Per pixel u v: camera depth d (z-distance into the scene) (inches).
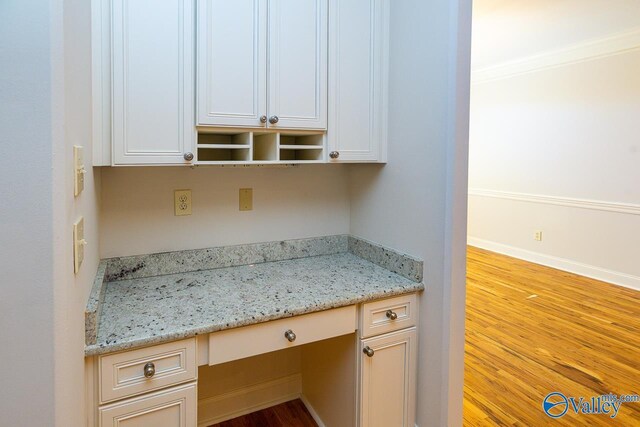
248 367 80.5
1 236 29.1
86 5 46.4
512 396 86.9
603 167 161.9
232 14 58.7
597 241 165.8
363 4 69.1
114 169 64.4
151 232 67.8
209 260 72.3
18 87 28.7
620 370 97.2
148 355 47.5
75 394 37.4
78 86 39.2
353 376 64.7
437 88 61.4
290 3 62.9
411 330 66.8
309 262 78.2
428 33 62.7
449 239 60.6
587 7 121.9
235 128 60.5
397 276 69.8
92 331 44.4
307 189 81.3
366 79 70.3
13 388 30.2
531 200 191.6
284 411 82.1
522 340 112.8
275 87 62.3
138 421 47.6
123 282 64.8
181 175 69.5
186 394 49.9
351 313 61.4
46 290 30.3
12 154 28.8
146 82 54.2
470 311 133.3
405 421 68.1
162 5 54.7
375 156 72.5
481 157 216.8
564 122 174.9
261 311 54.4
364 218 81.0
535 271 177.9
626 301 141.8
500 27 139.6
